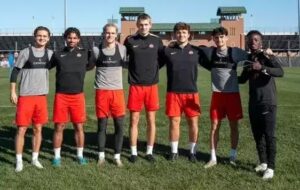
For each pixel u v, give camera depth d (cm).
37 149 723
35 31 704
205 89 2000
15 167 707
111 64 733
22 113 701
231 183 629
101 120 741
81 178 650
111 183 628
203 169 700
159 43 760
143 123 1065
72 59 720
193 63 748
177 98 758
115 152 739
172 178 651
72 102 727
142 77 752
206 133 952
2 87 2119
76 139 743
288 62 5775
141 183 628
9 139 912
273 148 662
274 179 645
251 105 678
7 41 7200
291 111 1256
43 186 613
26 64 703
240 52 717
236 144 739
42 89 712
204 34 7369
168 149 837
